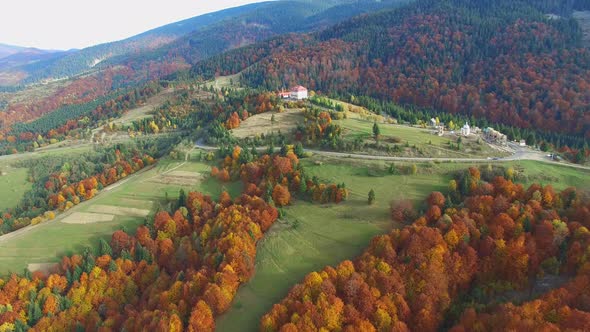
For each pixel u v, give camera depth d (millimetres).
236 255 108625
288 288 102750
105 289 117188
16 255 136375
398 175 148125
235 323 94500
